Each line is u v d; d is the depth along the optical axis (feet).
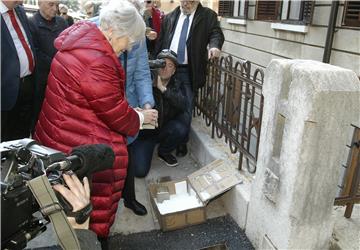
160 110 11.02
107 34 6.30
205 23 12.61
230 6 20.80
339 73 5.92
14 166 3.13
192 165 12.46
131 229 8.89
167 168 12.17
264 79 7.20
